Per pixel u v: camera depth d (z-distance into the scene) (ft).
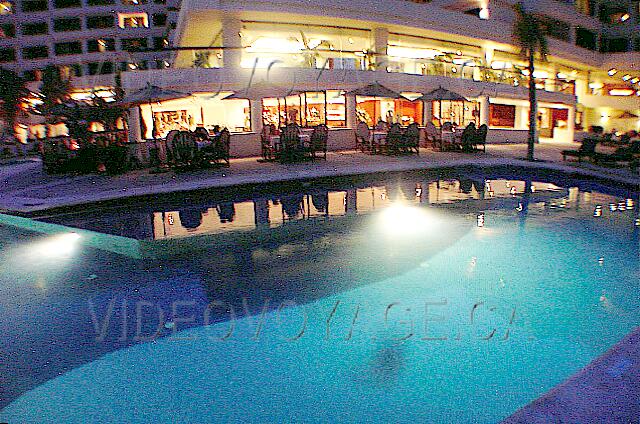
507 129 74.69
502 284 16.06
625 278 16.52
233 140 52.54
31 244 21.45
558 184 36.99
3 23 149.07
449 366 11.06
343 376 10.75
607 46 119.96
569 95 85.15
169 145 41.63
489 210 27.66
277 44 70.85
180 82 52.90
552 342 12.11
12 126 91.45
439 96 56.24
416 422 9.14
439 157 49.93
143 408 9.74
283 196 32.48
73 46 149.59
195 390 10.34
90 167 44.37
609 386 8.43
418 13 68.33
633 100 104.83
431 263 18.28
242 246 20.81
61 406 9.84
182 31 65.21
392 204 29.48
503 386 10.27
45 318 13.85
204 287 16.16
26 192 33.53
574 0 112.27
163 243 21.31
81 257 19.53
